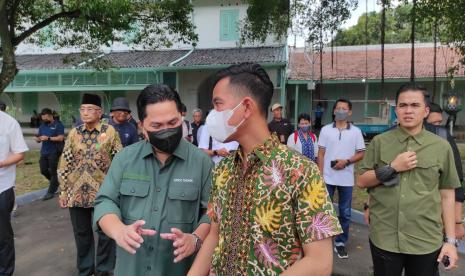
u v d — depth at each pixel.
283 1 10.88
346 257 4.32
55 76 18.72
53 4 11.31
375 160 2.56
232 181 1.37
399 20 10.20
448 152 2.35
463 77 16.94
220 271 1.35
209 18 18.98
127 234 1.57
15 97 21.81
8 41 8.97
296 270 1.17
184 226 1.92
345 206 4.44
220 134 1.31
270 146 1.29
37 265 4.14
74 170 3.44
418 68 18.53
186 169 1.97
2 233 3.32
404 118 2.36
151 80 18.03
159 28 13.77
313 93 20.42
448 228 2.34
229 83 1.29
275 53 17.25
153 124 1.83
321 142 4.63
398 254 2.38
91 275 3.60
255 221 1.25
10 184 3.36
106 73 18.22
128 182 1.93
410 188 2.35
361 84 20.05
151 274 1.88
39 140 6.98
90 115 3.41
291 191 1.21
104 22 9.37
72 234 5.14
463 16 8.45
